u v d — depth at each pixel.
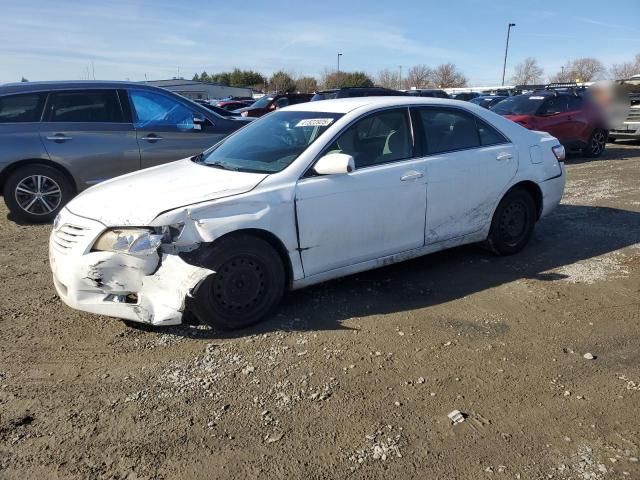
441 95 23.38
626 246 5.68
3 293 4.54
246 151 4.41
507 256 5.39
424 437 2.67
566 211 7.27
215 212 3.57
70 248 3.59
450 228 4.77
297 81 76.12
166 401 2.98
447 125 4.82
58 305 4.28
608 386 3.10
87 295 3.56
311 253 3.98
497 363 3.36
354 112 4.33
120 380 3.20
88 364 3.38
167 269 3.46
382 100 4.62
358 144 4.27
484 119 5.10
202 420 2.81
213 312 3.63
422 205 4.51
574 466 2.46
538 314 4.05
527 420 2.79
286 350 3.52
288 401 2.97
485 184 4.93
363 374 3.23
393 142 4.46
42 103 6.91
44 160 6.89
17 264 5.32
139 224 3.46
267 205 3.73
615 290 4.48
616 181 9.48
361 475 2.42
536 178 5.32
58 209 7.08
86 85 7.13
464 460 2.51
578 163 12.06
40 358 3.46
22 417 2.84
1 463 2.50
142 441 2.65
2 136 6.70
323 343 3.61
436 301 4.31
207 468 2.47
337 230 4.06
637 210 7.26
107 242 3.50
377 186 4.21
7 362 3.41
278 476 2.42
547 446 2.60
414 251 4.58
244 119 8.26
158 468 2.47
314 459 2.52
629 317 3.97
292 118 4.63
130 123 7.26
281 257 3.94
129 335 3.75
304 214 3.89
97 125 7.09
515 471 2.44
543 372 3.25
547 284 4.64
